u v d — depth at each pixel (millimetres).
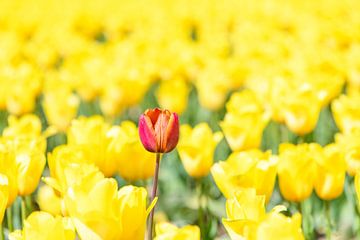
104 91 7512
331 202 6184
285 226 2432
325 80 6246
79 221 2736
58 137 7961
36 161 3832
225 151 7520
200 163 4453
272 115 5645
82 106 9133
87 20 13719
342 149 4316
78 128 4324
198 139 4422
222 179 3574
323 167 3924
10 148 4070
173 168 7383
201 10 14352
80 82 7699
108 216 2691
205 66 8703
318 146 4020
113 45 10320
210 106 7398
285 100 5273
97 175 2980
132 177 4160
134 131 4410
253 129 4930
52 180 3389
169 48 9438
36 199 5734
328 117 8141
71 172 3436
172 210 6922
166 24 12805
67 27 12867
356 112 5215
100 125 4266
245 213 2770
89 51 9734
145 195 2791
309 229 4699
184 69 8539
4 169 3586
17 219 5129
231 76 7859
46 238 2670
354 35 10195
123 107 7254
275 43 9531
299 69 7520
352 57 7750
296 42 10719
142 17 14430
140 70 7844
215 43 10031
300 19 12938
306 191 3889
